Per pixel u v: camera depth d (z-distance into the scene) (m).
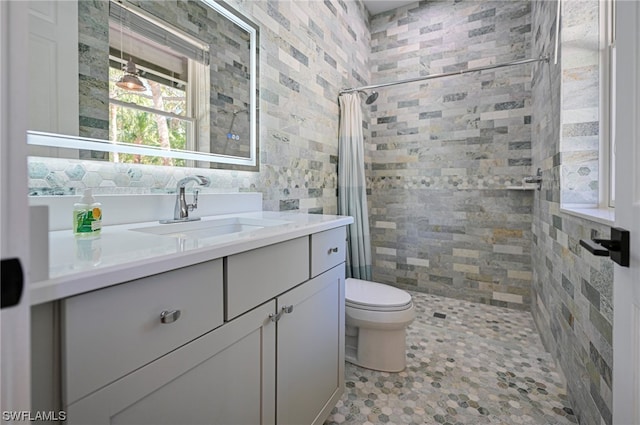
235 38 1.41
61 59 0.83
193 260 0.58
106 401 0.46
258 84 1.55
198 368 0.62
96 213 0.74
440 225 2.68
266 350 0.82
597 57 1.30
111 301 0.46
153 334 0.52
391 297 1.60
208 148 1.29
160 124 1.11
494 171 2.46
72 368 0.42
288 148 1.81
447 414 1.26
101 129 0.93
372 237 2.99
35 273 0.37
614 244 0.61
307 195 2.01
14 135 0.31
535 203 2.18
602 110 1.29
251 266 0.75
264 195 1.62
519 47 2.36
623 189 0.60
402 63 2.82
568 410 1.28
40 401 0.40
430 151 2.71
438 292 2.70
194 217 1.17
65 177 0.85
